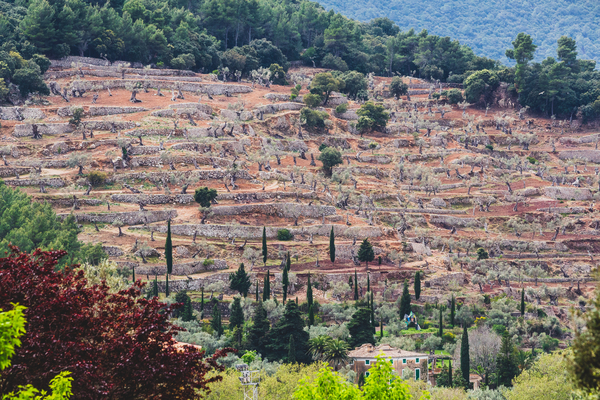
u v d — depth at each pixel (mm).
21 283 67625
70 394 60000
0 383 62219
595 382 59000
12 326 53688
